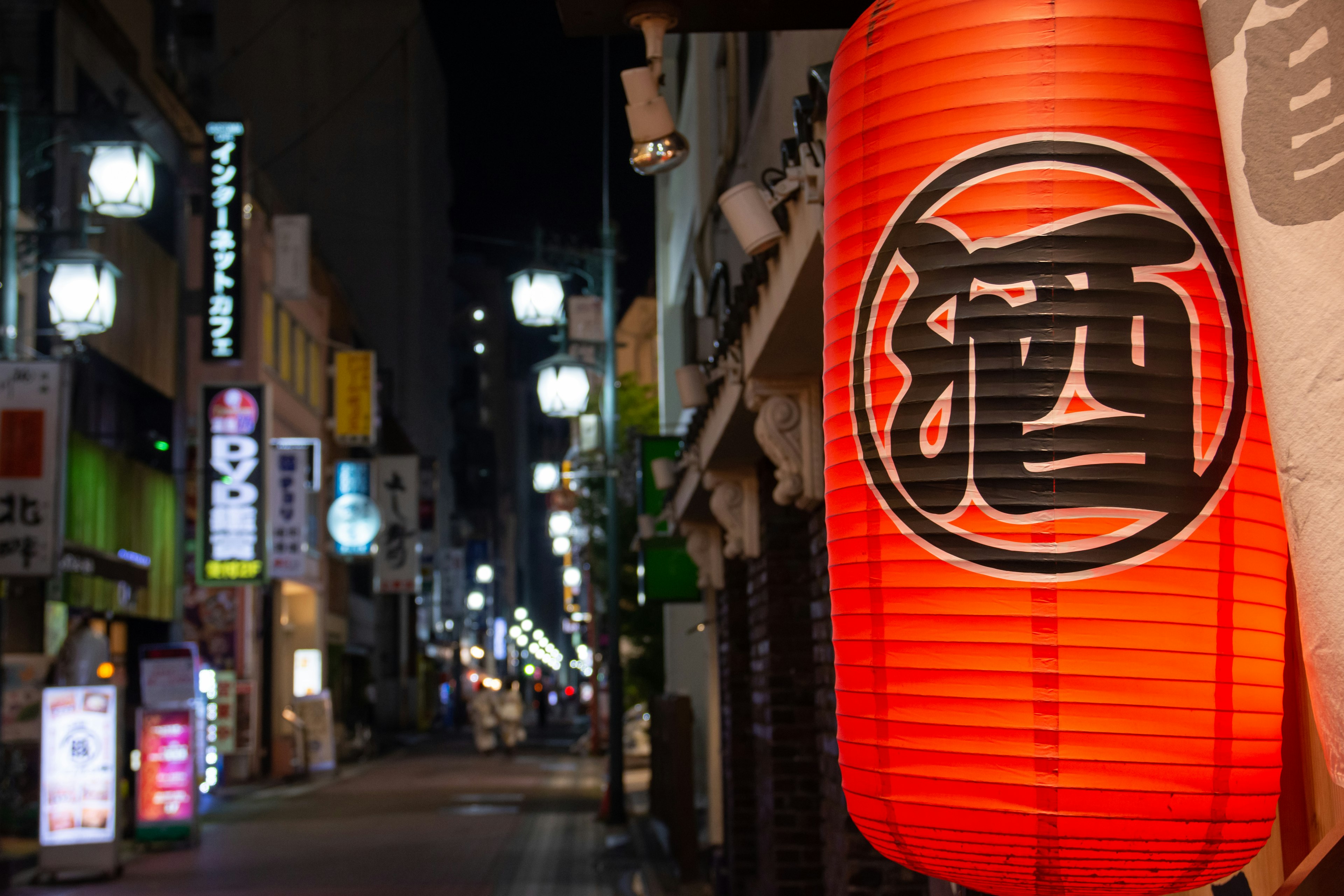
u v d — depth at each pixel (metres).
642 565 15.30
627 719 35.56
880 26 2.07
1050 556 1.79
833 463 2.10
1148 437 1.79
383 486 36.78
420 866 14.40
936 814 1.86
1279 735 1.85
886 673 1.92
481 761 35.62
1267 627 1.84
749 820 11.41
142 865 14.77
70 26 18.08
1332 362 1.46
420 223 51.16
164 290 22.73
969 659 1.83
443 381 63.25
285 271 27.19
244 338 26.03
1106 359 1.80
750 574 9.90
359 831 18.17
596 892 12.46
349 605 41.56
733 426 8.10
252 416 22.66
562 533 36.00
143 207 13.30
